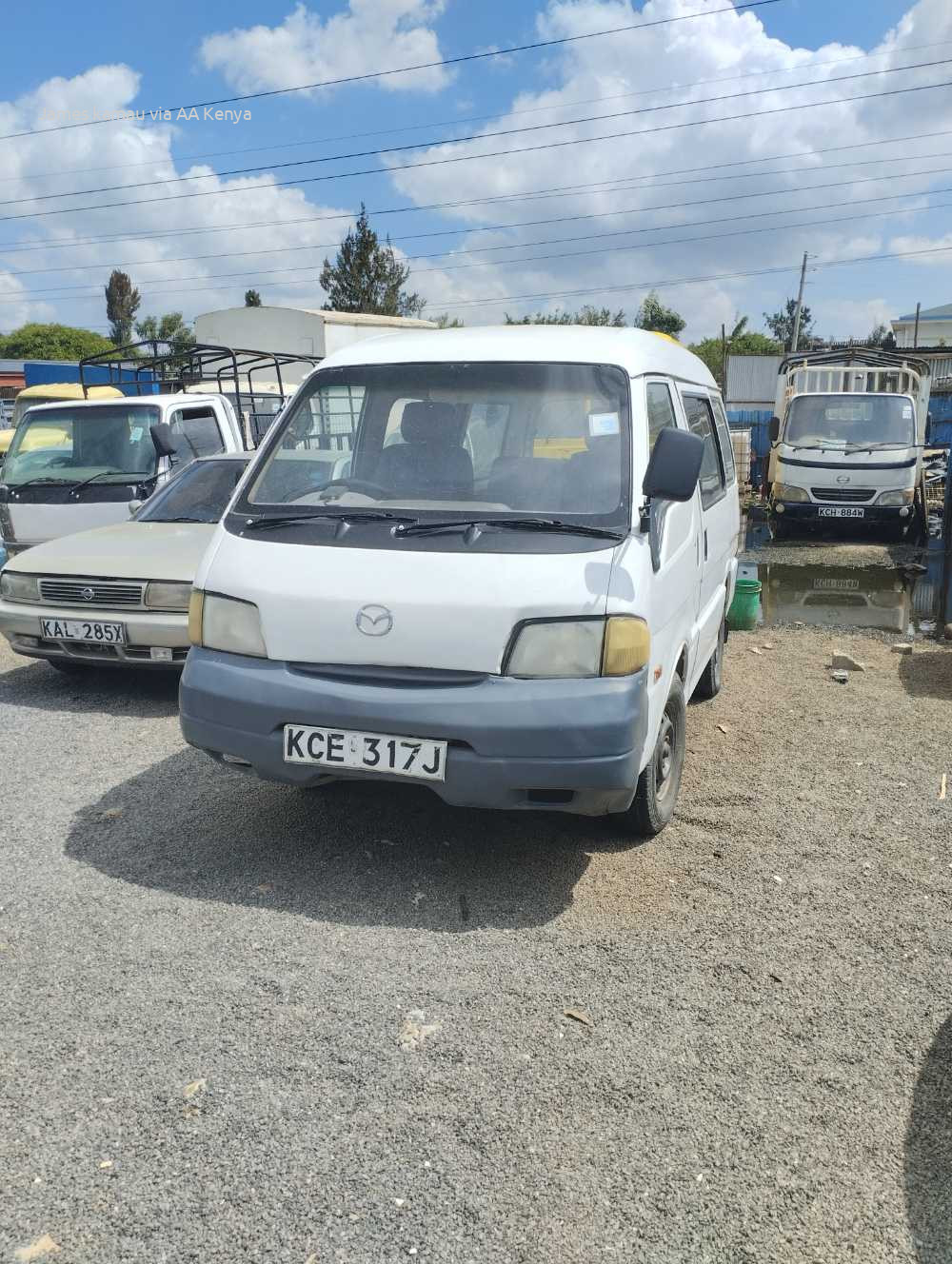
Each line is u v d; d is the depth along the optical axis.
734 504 7.10
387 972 3.33
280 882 3.94
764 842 4.43
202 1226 2.30
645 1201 2.39
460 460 4.12
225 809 4.66
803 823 4.64
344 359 4.55
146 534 7.13
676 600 4.33
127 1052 2.90
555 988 3.25
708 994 3.25
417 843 4.30
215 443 9.83
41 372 29.73
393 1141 2.57
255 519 4.10
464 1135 2.59
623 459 3.97
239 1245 2.25
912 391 17.23
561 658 3.56
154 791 4.89
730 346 65.50
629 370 4.24
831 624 9.48
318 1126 2.62
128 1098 2.71
